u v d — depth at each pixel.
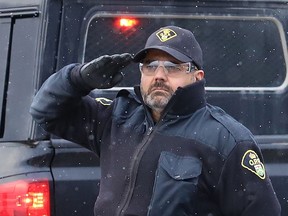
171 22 8.20
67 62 7.77
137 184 5.54
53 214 7.38
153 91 5.58
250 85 8.42
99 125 6.02
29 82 7.67
